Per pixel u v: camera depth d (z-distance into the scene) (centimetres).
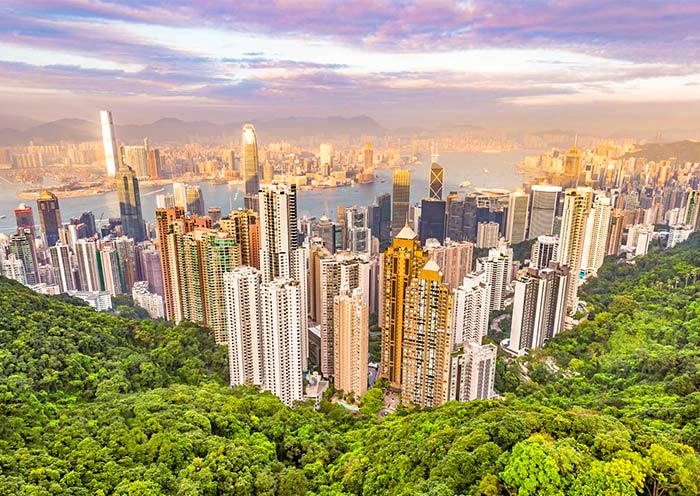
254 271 15338
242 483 8600
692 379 13200
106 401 11881
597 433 7475
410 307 15538
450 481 6975
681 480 6341
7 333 14050
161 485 8150
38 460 8300
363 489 8312
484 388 15212
